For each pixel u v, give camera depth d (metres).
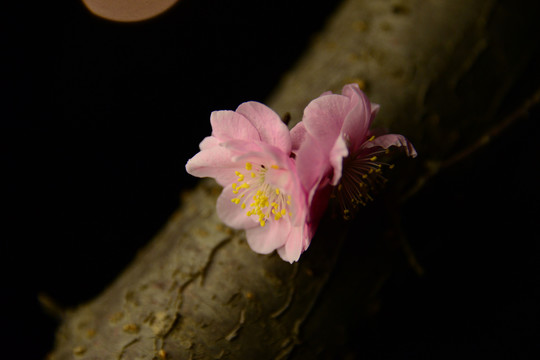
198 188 0.29
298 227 0.26
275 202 0.26
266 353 0.28
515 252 0.32
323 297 0.28
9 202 0.33
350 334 0.28
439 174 0.28
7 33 0.32
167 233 0.29
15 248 0.33
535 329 0.32
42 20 0.32
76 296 0.33
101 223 0.33
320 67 0.28
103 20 0.32
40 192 0.33
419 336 0.31
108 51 0.32
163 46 0.32
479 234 0.31
